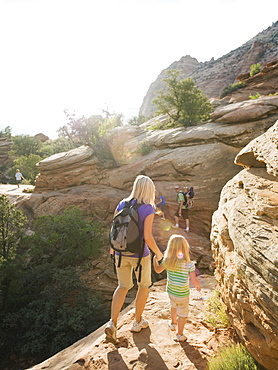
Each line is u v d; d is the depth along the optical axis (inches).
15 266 569.9
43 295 553.9
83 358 137.6
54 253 651.5
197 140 705.0
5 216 588.7
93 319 504.7
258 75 1448.1
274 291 97.0
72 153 932.0
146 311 180.4
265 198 125.0
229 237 143.3
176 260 150.0
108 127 1144.2
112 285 551.8
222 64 4980.3
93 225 642.2
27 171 1711.4
